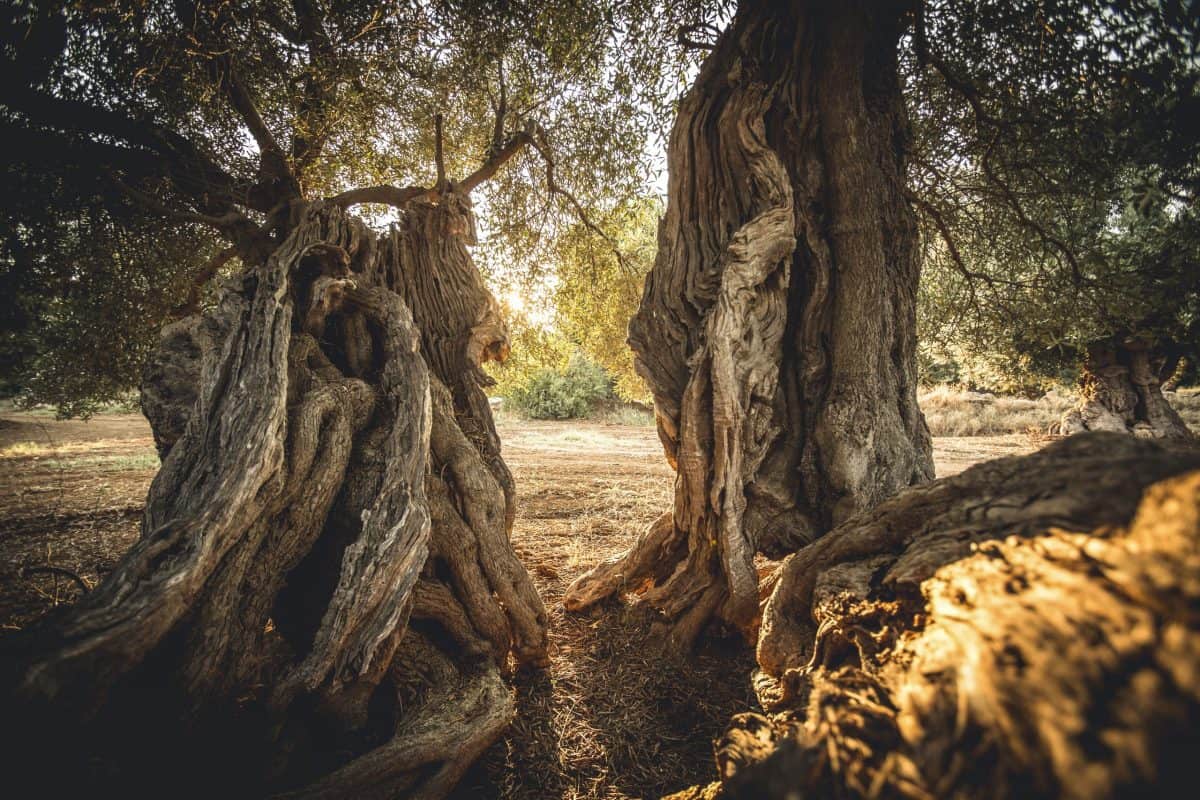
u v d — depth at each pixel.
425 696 2.59
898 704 1.05
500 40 4.61
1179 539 0.81
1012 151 4.45
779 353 3.48
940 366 17.66
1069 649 0.80
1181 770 0.60
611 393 21.78
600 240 7.35
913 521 1.86
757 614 3.23
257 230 4.48
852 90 3.30
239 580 2.21
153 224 5.09
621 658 3.47
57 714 1.52
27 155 4.03
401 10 4.48
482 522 3.29
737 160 3.51
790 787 0.93
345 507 2.72
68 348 5.26
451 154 6.86
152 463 9.72
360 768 2.03
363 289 3.39
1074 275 4.52
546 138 6.20
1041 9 3.49
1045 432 13.21
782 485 3.40
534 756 2.60
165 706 1.93
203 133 4.93
